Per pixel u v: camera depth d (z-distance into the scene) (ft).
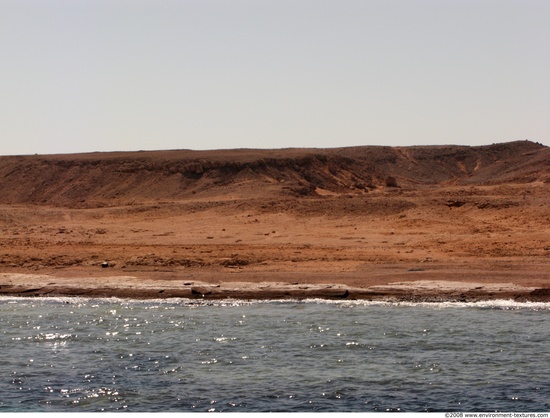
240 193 327.67
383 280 151.53
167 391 92.68
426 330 118.83
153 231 230.48
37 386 95.30
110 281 157.79
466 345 110.42
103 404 88.43
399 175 545.03
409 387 92.68
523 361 102.53
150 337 117.80
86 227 241.96
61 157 428.97
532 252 174.40
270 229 223.30
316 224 226.38
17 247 200.03
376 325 122.42
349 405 86.58
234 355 107.24
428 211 226.79
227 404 87.61
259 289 148.46
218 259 173.17
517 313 130.11
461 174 563.48
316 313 132.05
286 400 88.74
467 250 180.04
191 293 148.97
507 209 222.07
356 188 382.83
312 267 165.27
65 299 149.59
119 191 372.58
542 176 359.05
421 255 175.94
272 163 375.86
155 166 381.60
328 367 100.89
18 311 138.31
